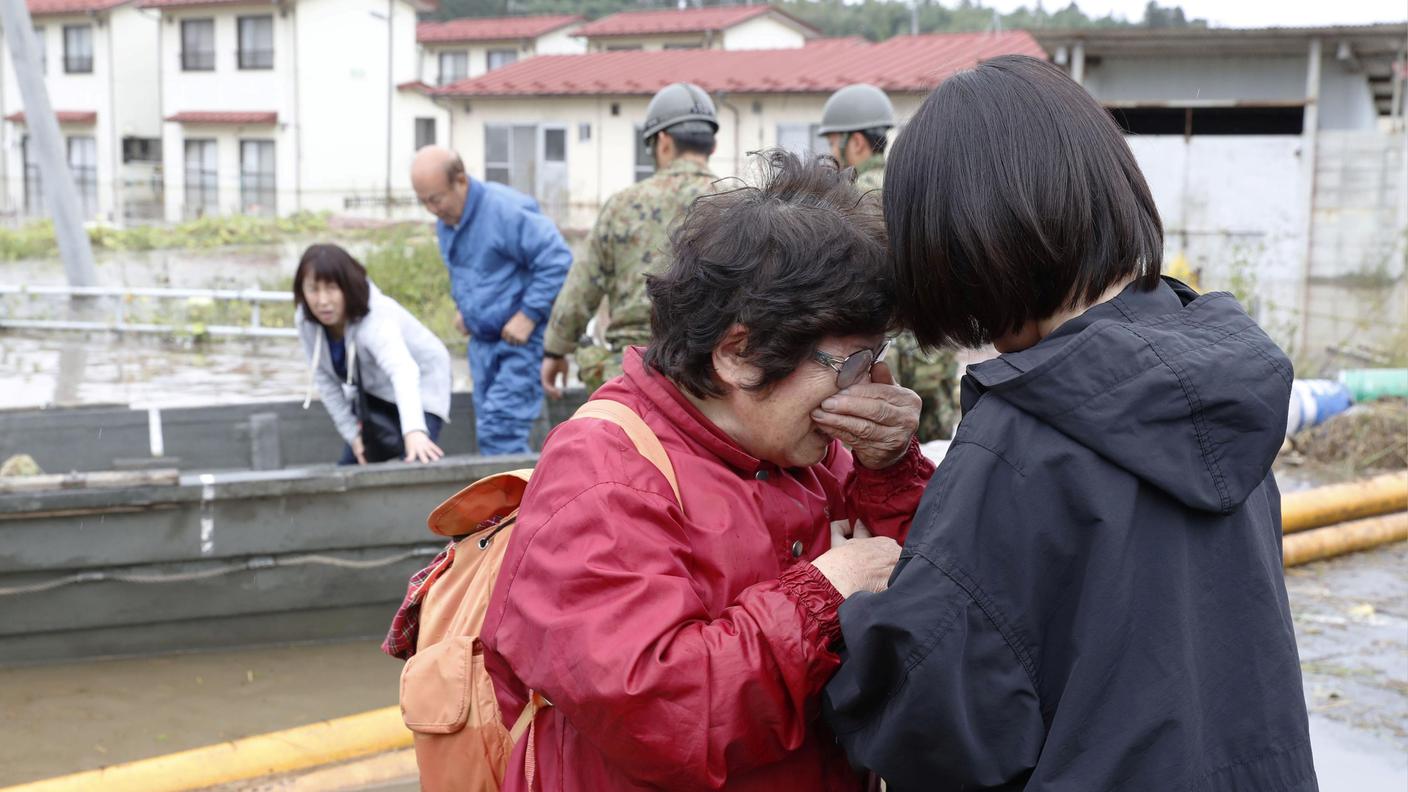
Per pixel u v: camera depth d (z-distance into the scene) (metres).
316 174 38.06
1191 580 1.35
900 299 1.52
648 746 1.40
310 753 3.63
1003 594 1.36
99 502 4.46
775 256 1.50
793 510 1.63
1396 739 3.64
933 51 28.09
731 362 1.55
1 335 15.32
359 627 4.98
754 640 1.43
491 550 1.77
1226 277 13.29
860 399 1.56
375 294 5.18
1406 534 5.82
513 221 6.00
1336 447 7.43
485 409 6.18
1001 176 1.40
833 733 1.58
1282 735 1.36
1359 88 14.22
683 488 1.55
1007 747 1.36
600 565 1.44
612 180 29.33
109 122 40.69
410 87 39.62
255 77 37.66
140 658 4.71
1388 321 11.90
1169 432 1.31
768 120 27.02
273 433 6.39
